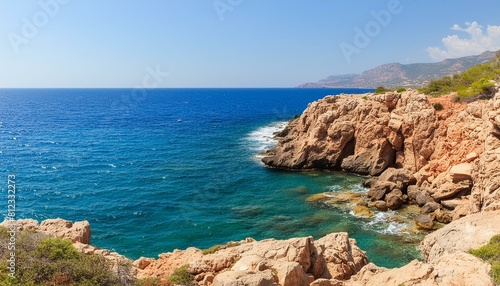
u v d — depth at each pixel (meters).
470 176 40.19
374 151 56.69
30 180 53.34
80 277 15.02
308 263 18.88
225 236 36.12
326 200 45.91
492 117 33.81
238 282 14.16
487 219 25.41
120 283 15.88
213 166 63.41
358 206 42.66
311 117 68.44
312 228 37.72
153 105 198.88
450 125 48.12
